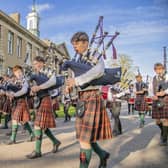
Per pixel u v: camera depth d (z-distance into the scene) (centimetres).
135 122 958
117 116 648
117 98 650
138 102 805
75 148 495
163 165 386
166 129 525
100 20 323
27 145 521
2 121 917
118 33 322
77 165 385
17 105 543
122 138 598
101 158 338
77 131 313
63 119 1129
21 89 532
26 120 542
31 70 551
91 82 309
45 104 444
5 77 760
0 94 750
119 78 322
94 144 333
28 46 2820
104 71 306
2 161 405
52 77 440
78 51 326
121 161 406
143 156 437
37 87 438
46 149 486
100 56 317
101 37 322
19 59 2631
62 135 641
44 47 3162
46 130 455
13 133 536
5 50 2380
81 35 321
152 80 563
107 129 318
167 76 557
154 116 555
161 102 541
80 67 315
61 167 375
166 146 514
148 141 564
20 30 2641
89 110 308
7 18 2369
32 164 390
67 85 331
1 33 2319
